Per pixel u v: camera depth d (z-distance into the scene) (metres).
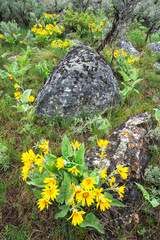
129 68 4.04
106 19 6.81
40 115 2.78
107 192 1.63
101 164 1.96
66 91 2.73
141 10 8.53
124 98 3.25
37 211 1.65
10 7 7.69
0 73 3.24
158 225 1.60
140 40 6.61
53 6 9.91
